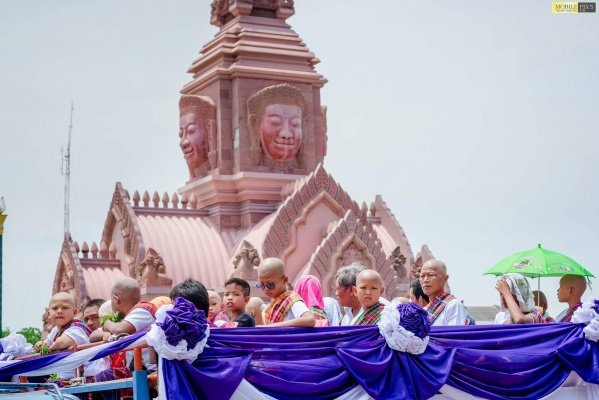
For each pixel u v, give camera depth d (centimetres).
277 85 3866
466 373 1359
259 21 4006
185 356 1176
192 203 3897
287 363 1252
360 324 1423
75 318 1559
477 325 1394
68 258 3681
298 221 3625
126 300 1459
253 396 1221
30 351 1504
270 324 1371
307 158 3916
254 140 3831
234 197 3819
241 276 3400
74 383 1435
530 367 1388
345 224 3606
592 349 1423
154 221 3706
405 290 3650
